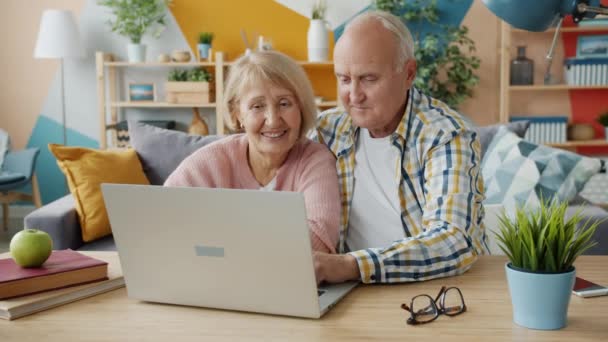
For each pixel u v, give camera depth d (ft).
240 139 5.57
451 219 4.74
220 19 17.70
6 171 15.78
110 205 3.91
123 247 4.00
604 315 3.70
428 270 4.42
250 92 4.96
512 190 9.66
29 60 18.10
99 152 10.16
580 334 3.43
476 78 16.05
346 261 4.32
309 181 5.23
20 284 4.00
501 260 4.94
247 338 3.44
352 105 5.22
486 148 10.64
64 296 4.09
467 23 16.96
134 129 11.10
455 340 3.37
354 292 4.22
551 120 16.22
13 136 18.37
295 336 3.46
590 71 15.92
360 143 5.68
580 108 16.94
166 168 10.69
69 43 16.30
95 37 17.83
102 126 16.99
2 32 18.07
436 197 4.90
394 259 4.35
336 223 5.09
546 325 3.50
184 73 17.01
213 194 3.59
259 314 3.82
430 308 3.82
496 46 16.99
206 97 16.74
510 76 16.42
